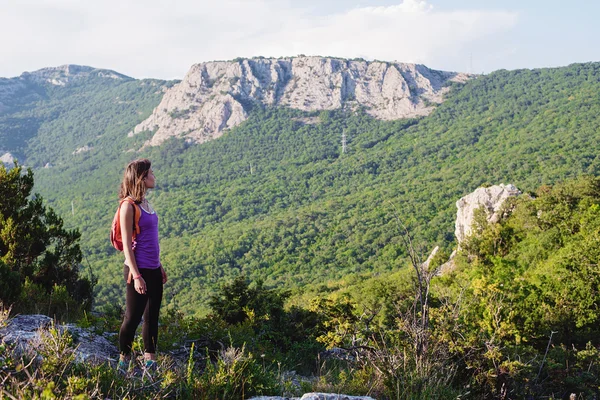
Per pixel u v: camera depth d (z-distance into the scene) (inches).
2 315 140.6
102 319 199.0
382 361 148.3
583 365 277.4
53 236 417.7
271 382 132.1
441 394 138.6
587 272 595.5
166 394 105.9
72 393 87.9
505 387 192.7
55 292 290.7
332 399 113.2
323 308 349.7
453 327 192.9
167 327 189.2
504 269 669.3
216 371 124.3
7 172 396.2
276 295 335.9
